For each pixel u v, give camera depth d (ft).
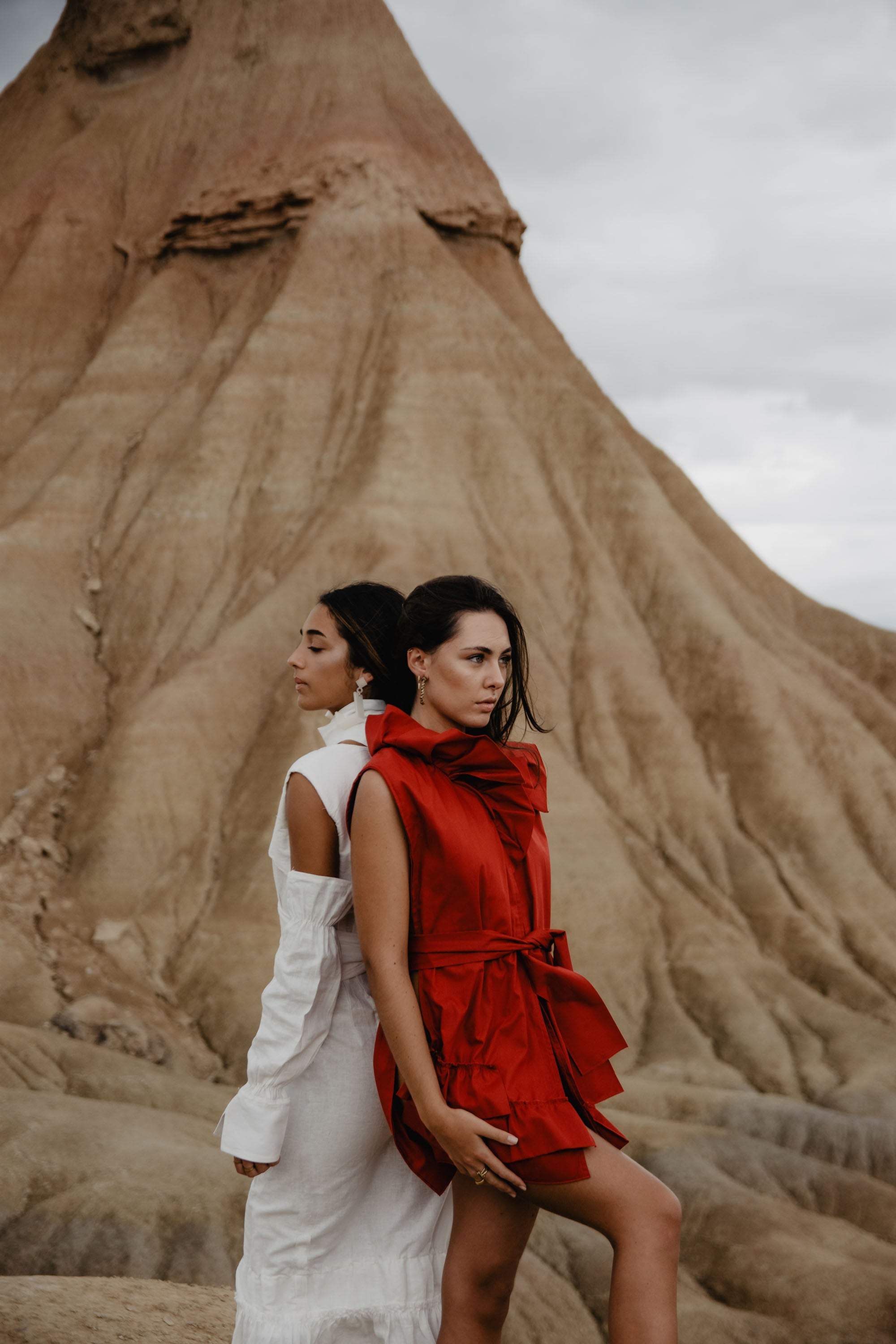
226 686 121.49
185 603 131.44
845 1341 69.67
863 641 142.00
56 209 163.22
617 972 107.86
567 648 131.03
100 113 174.70
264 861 110.01
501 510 136.36
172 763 116.16
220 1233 71.77
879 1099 90.84
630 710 126.21
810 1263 76.74
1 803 114.93
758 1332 72.23
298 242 151.23
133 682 127.44
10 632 125.49
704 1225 81.82
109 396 147.95
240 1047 96.32
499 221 161.27
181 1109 87.92
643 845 118.52
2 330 157.07
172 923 108.37
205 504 136.36
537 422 145.28
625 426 154.51
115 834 112.16
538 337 157.07
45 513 138.10
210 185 158.92
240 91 167.53
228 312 152.05
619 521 139.23
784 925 111.34
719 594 139.44
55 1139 78.23
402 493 132.46
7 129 183.32
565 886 111.24
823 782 122.62
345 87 163.53
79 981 101.45
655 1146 88.38
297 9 170.71
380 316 146.20
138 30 176.35
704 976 106.63
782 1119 90.17
